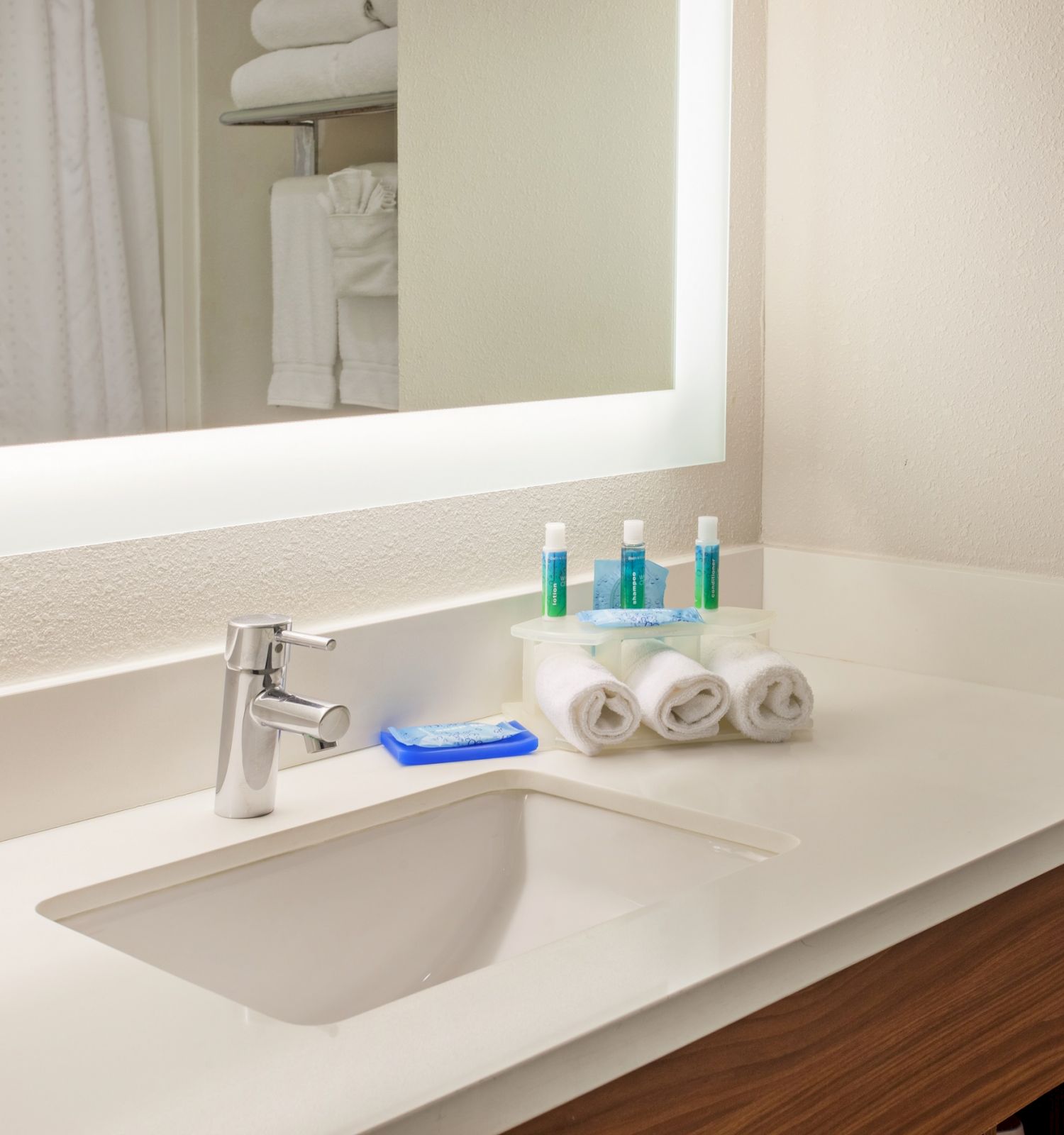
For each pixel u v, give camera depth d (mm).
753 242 1678
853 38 1566
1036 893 1101
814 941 886
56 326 1091
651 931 888
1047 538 1480
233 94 1188
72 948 881
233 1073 714
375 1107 676
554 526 1372
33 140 1067
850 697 1495
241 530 1228
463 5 1362
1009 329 1479
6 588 1073
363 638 1298
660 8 1549
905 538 1604
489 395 1435
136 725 1136
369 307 1314
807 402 1676
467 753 1278
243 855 1069
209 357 1193
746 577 1699
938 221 1520
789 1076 885
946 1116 1032
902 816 1118
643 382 1595
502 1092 713
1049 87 1414
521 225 1446
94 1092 699
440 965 1180
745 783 1208
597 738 1275
